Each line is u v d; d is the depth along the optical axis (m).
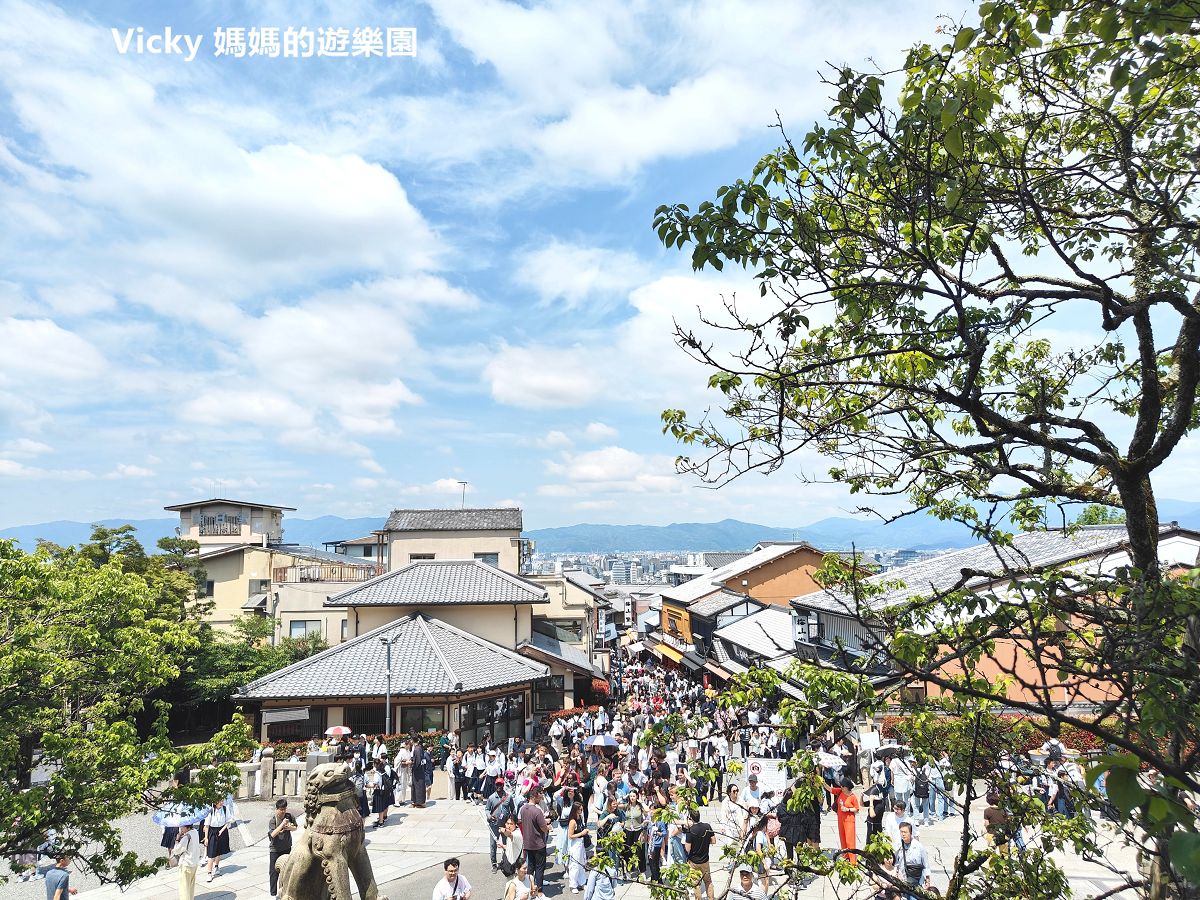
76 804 10.76
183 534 55.97
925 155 5.07
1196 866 1.93
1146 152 5.72
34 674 11.12
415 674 31.11
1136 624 4.28
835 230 5.39
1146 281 5.62
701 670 51.88
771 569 59.56
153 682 12.41
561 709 37.91
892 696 5.30
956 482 6.65
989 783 6.17
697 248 5.55
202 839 17.77
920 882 12.48
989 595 4.96
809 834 13.23
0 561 11.08
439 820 22.12
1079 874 14.16
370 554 69.88
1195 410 6.66
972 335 5.64
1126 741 3.23
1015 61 5.12
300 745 27.39
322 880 8.77
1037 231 6.95
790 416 6.17
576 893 16.06
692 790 6.45
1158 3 3.74
